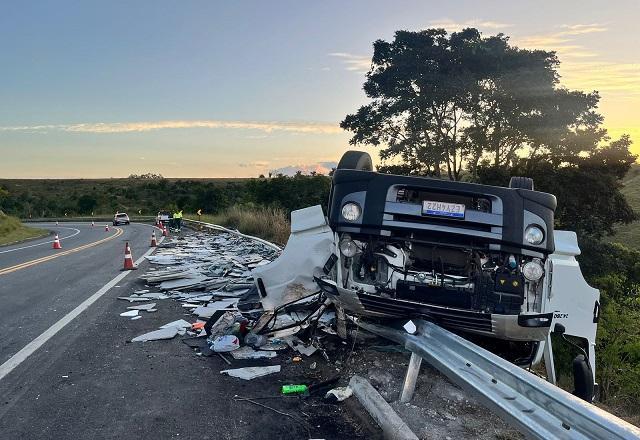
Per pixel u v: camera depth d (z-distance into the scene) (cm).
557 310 462
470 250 472
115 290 992
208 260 1435
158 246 2092
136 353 587
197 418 416
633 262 2692
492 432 386
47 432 391
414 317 451
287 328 607
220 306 810
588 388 451
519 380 310
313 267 527
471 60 3506
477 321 435
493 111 3356
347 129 4003
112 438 381
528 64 3438
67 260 1589
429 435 377
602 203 2809
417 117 3547
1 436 384
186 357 572
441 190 467
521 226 450
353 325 607
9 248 2294
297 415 422
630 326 1909
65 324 721
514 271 455
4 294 968
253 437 383
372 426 399
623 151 2872
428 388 464
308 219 549
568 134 2962
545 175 2847
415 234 475
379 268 494
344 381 493
